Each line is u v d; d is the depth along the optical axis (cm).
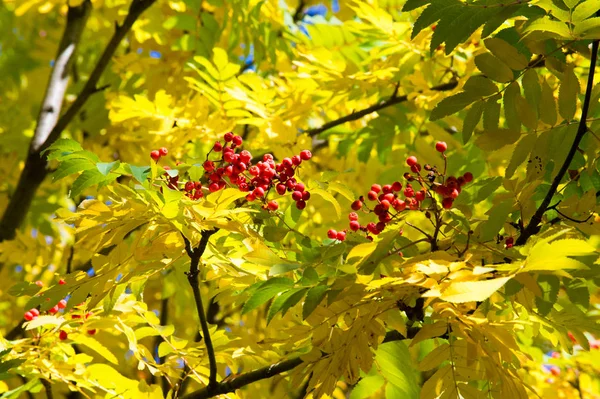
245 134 589
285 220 312
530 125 301
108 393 364
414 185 391
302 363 309
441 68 512
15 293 320
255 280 314
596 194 321
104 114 625
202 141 480
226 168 296
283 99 486
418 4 284
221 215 269
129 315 368
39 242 517
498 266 240
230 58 567
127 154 612
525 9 294
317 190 306
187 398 348
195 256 290
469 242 288
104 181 296
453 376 300
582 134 295
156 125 468
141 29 575
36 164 573
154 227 286
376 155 569
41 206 620
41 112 598
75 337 364
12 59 795
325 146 621
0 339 363
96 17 755
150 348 580
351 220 314
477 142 306
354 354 288
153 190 264
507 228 308
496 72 293
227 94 461
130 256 287
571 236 272
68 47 634
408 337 335
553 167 323
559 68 296
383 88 520
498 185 307
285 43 574
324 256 271
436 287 234
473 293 220
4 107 705
